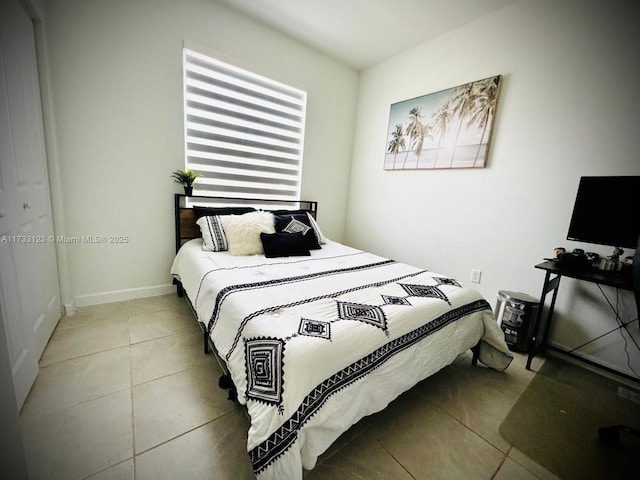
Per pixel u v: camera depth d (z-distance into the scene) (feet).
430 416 4.39
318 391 2.99
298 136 10.23
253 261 6.49
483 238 7.80
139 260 7.70
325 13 7.70
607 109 5.65
